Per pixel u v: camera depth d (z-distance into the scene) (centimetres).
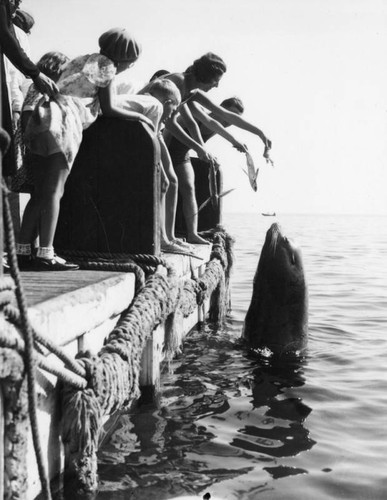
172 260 733
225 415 629
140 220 620
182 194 982
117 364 454
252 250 2881
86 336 472
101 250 624
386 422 621
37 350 373
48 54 627
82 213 626
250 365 816
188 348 885
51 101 569
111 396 439
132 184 619
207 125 909
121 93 730
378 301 1377
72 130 569
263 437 576
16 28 695
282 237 909
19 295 320
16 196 704
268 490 472
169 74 875
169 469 496
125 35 606
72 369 403
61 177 570
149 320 541
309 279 1794
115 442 545
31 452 384
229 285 1180
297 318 894
